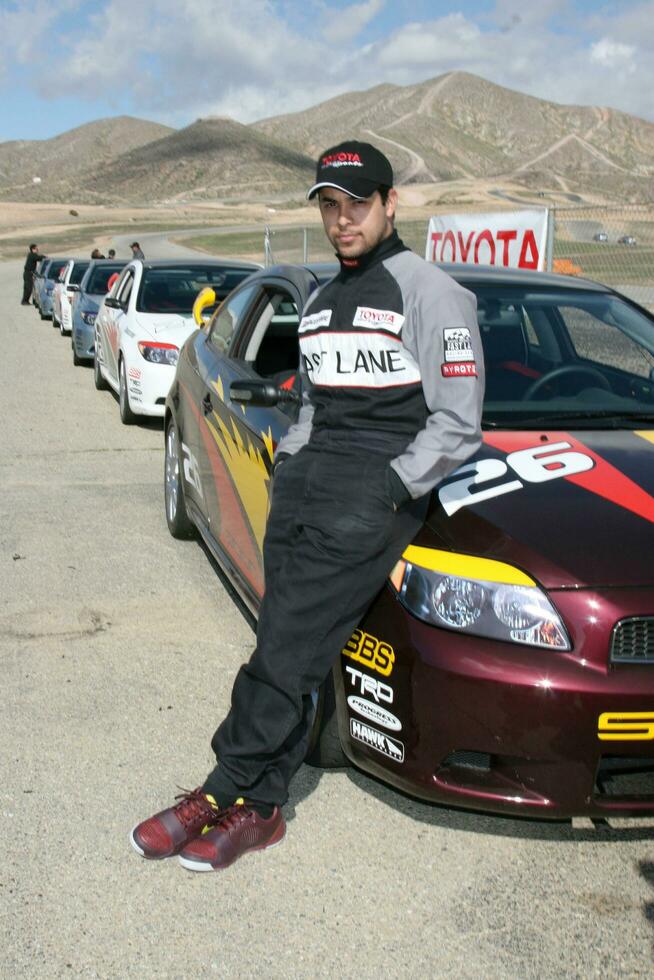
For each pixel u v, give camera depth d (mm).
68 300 18859
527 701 2496
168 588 4945
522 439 3252
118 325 9695
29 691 3805
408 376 2533
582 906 2604
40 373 13305
